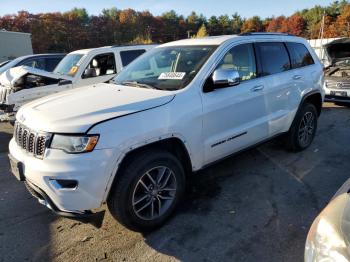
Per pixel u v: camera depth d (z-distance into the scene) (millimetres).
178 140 3250
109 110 2910
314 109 5285
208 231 3188
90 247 3027
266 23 97500
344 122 7188
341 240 1727
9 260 2875
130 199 2920
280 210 3520
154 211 3201
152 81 3730
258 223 3291
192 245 2992
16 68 7121
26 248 3039
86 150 2674
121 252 2939
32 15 78688
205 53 3768
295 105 4824
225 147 3775
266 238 3045
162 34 89188
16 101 6645
